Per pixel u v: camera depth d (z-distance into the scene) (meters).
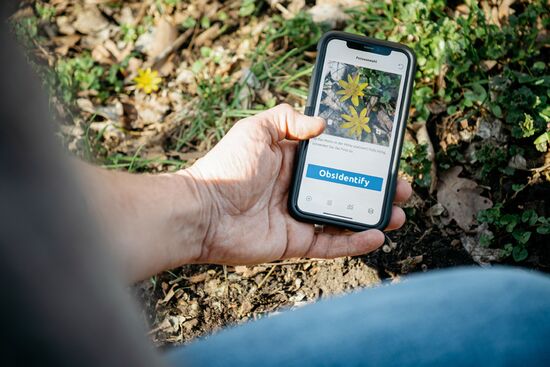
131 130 3.11
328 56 2.24
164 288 2.51
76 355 0.41
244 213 2.02
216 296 2.49
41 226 0.41
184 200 1.78
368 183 2.20
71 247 0.42
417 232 2.58
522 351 1.08
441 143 2.75
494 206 2.56
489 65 2.88
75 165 0.46
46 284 0.40
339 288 2.48
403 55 2.22
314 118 2.09
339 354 1.09
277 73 3.14
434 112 2.81
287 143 2.18
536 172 2.57
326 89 2.23
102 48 3.42
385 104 2.22
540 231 2.39
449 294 1.15
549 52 2.91
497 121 2.73
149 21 3.46
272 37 3.18
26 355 0.40
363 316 1.13
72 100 3.12
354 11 3.19
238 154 1.96
